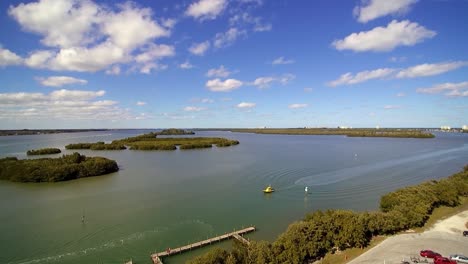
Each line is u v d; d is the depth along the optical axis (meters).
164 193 104.31
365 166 154.38
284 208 86.88
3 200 98.06
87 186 118.25
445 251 56.34
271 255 48.97
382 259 53.28
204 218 78.56
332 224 58.53
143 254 58.88
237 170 146.62
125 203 92.44
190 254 58.50
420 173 137.75
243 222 75.69
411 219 67.44
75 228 72.19
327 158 185.38
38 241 65.19
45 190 113.06
